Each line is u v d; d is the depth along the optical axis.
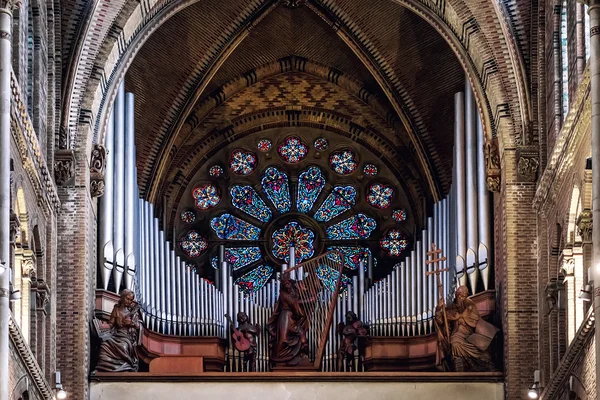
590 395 34.94
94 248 43.06
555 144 38.47
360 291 48.22
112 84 43.34
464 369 42.38
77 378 40.94
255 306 48.12
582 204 36.25
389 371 44.59
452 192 46.59
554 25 40.22
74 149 41.75
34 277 38.84
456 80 48.72
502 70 42.78
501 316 42.72
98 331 42.25
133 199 45.25
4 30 32.56
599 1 32.56
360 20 48.81
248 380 41.84
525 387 41.31
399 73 49.78
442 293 43.69
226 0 47.94
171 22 47.72
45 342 39.84
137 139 49.97
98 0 41.97
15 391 34.75
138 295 45.78
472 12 42.84
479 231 44.59
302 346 44.50
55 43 41.44
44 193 39.28
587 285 35.09
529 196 42.19
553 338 40.03
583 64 36.91
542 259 41.19
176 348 46.97
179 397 41.59
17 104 34.81
